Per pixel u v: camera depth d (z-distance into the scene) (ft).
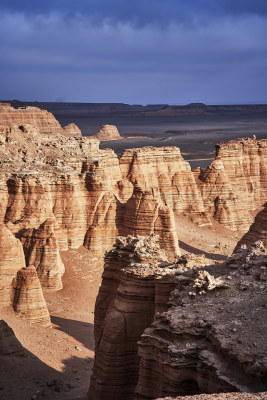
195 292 100.83
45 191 261.24
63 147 320.29
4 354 150.61
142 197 270.26
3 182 259.80
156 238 136.77
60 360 159.84
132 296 116.78
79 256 258.16
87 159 303.07
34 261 231.91
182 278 106.83
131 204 271.28
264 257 107.76
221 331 86.33
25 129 320.29
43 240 233.35
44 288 229.86
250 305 93.25
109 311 120.47
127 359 115.96
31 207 256.32
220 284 100.32
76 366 159.22
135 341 116.06
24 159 288.92
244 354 80.43
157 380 94.17
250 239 252.42
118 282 134.62
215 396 70.49
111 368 115.75
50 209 260.83
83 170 295.28
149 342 95.25
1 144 293.43
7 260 191.52
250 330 85.76
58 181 268.62
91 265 254.06
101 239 268.21
